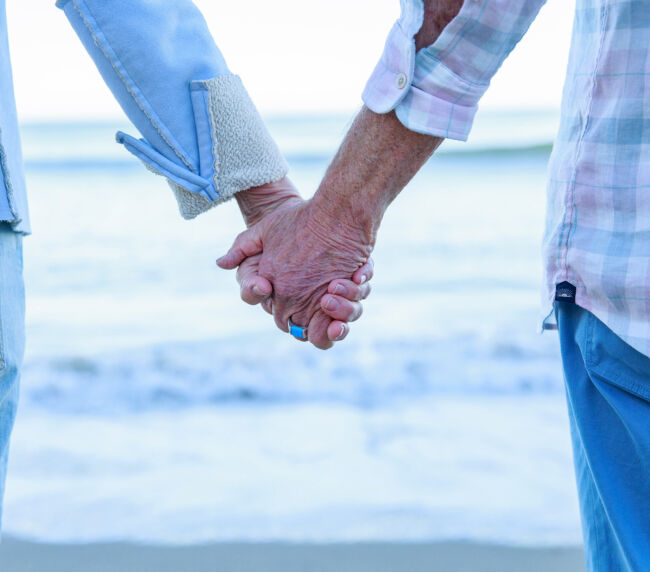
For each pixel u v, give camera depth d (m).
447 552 2.83
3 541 2.95
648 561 1.10
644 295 1.08
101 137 23.77
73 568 2.73
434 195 14.35
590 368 1.16
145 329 7.10
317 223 1.57
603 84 1.10
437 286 8.53
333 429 4.44
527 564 2.75
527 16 1.21
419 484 3.52
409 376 5.63
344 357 6.05
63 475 3.73
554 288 1.17
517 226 11.62
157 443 4.24
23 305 1.30
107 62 1.71
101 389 5.50
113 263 9.94
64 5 1.70
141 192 15.23
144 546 2.91
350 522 3.11
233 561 2.78
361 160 1.43
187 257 10.16
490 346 6.29
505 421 4.51
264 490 3.48
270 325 7.09
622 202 1.10
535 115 24.39
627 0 1.05
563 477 3.57
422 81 1.27
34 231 11.76
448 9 1.23
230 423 4.63
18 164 1.29
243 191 1.82
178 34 1.76
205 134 1.75
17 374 1.28
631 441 1.15
